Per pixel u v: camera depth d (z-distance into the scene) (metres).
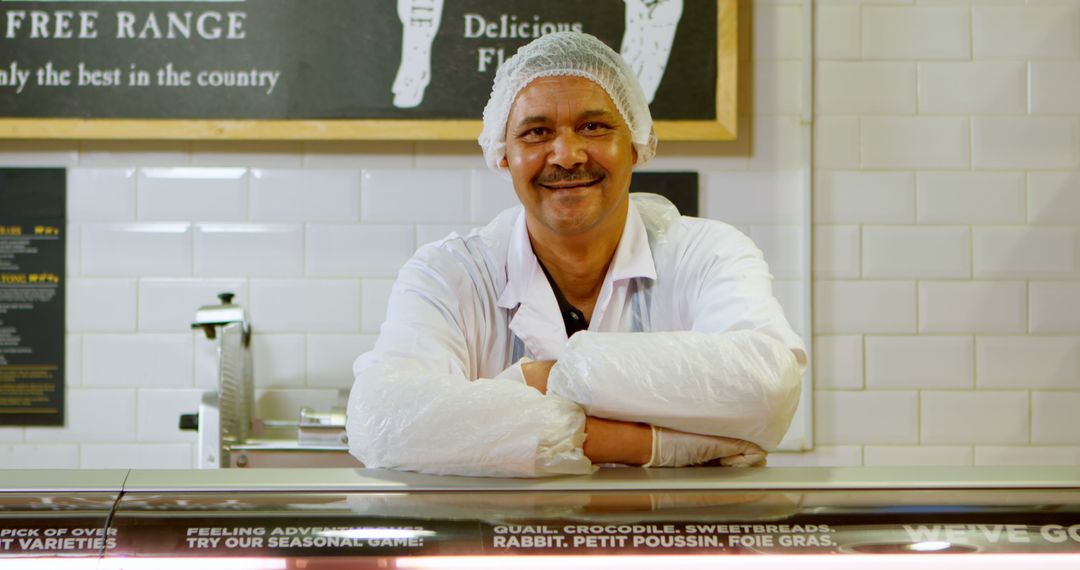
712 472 0.95
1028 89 2.36
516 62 1.31
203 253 2.33
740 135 2.34
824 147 2.35
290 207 2.33
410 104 2.29
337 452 2.05
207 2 2.29
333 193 2.33
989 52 2.36
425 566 0.80
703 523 0.82
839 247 2.35
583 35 1.30
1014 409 2.36
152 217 2.33
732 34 2.28
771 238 2.35
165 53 2.28
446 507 0.84
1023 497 0.85
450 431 0.96
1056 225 2.36
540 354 1.41
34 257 2.32
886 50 2.35
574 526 0.82
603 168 1.28
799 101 2.35
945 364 2.36
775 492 0.87
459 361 1.33
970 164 2.36
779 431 1.07
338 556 0.80
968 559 0.81
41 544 0.79
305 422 2.04
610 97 1.31
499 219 1.51
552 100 1.26
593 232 1.35
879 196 2.35
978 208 2.36
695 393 1.02
